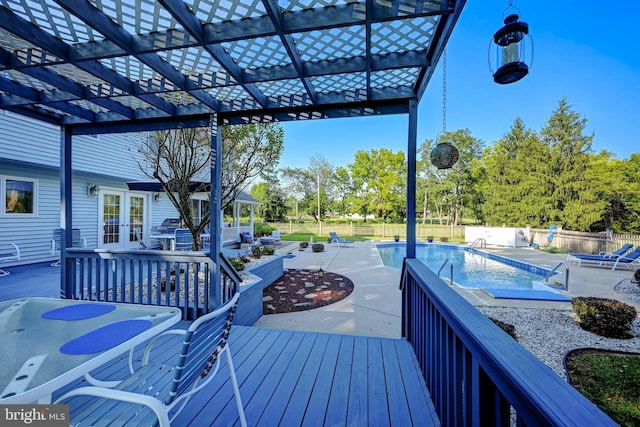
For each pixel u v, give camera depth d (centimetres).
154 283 494
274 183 2912
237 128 527
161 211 1088
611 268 910
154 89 280
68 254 389
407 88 301
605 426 55
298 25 188
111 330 154
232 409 183
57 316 174
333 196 3042
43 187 741
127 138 887
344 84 293
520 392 70
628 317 372
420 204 2681
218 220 350
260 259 729
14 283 523
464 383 122
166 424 114
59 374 110
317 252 1244
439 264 1180
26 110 349
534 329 403
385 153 2550
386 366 239
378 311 477
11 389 100
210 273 350
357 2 181
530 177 2016
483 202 2397
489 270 1041
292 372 229
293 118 331
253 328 323
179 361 123
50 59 229
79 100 318
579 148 1952
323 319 438
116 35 196
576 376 282
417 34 215
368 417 176
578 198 1873
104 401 135
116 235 913
